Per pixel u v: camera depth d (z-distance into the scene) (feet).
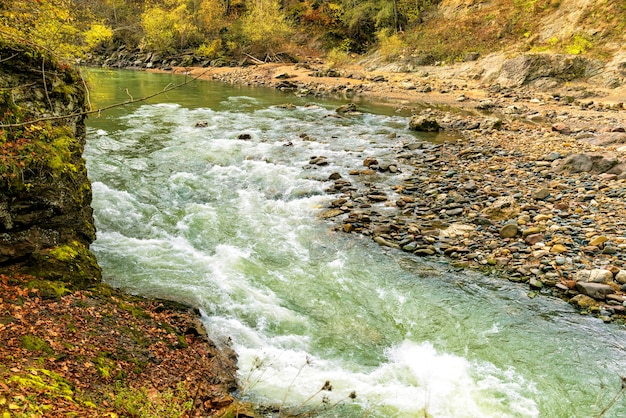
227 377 18.25
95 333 17.60
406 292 26.68
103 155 48.47
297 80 127.65
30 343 15.16
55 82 25.84
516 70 104.58
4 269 19.39
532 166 48.19
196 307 23.09
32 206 21.08
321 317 24.09
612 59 95.86
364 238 33.40
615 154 49.93
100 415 12.48
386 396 18.52
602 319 23.94
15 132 21.34
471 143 59.26
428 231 33.91
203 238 32.40
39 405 11.62
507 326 23.62
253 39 165.17
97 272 22.71
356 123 73.10
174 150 52.54
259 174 46.16
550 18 117.50
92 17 71.82
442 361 21.08
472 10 140.05
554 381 19.80
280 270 28.53
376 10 167.63
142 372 16.42
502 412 17.98
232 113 78.13
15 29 31.50
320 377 19.44
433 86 111.55
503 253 30.35
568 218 34.63
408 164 50.90
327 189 42.78
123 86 108.27
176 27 170.09
